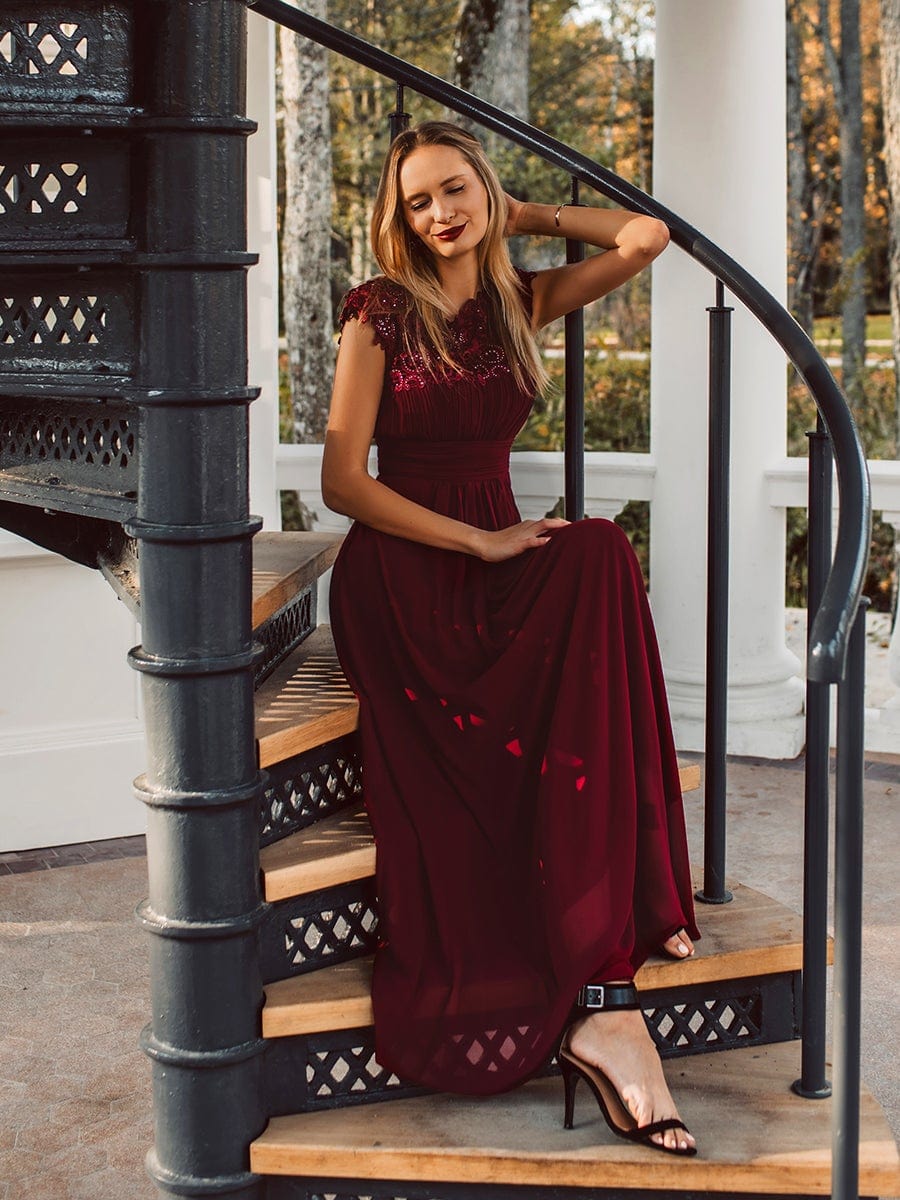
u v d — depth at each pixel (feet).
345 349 8.55
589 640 7.63
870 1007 10.23
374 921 8.14
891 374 46.01
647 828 7.66
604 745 7.54
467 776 7.89
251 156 14.83
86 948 11.48
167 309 6.81
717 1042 8.13
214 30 6.62
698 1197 7.12
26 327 7.36
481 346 8.59
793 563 40.04
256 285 14.98
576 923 7.32
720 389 8.73
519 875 7.75
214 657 7.07
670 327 16.02
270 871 7.48
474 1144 7.18
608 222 9.04
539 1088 7.79
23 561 13.39
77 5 6.64
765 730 16.31
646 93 46.96
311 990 7.58
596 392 43.04
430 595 8.36
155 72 6.64
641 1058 7.22
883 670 33.96
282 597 8.51
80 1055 9.76
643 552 41.52
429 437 8.61
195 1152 7.31
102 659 13.87
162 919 7.23
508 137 9.15
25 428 8.38
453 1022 7.44
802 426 44.42
